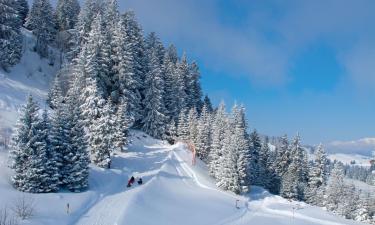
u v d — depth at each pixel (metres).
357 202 72.25
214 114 91.62
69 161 41.41
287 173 82.75
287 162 89.00
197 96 105.38
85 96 63.38
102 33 71.94
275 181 84.56
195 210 46.44
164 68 89.25
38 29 87.12
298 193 80.06
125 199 41.50
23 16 104.38
